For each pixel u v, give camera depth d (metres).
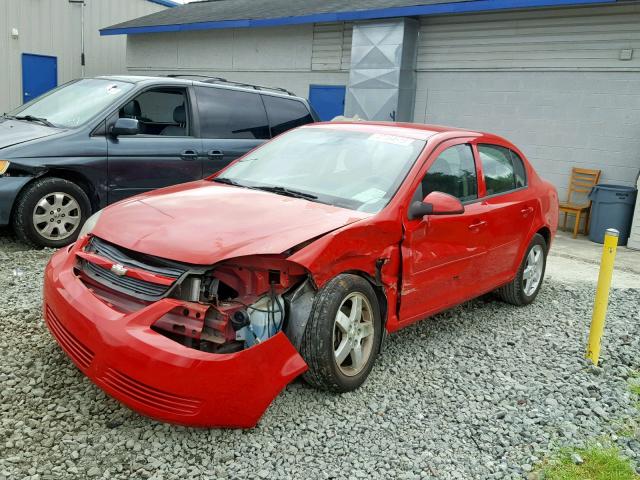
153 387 2.86
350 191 4.05
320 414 3.42
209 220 3.46
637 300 6.28
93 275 3.36
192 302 3.07
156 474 2.81
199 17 17.56
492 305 5.77
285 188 4.15
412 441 3.26
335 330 3.53
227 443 3.08
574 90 10.37
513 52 11.02
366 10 12.41
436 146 4.45
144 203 3.81
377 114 12.70
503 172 5.29
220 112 7.47
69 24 19.22
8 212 5.98
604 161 10.16
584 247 9.30
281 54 15.31
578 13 10.18
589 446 3.38
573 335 5.08
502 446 3.30
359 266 3.60
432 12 11.38
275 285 3.26
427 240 4.11
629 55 9.71
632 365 4.61
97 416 3.21
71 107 6.89
